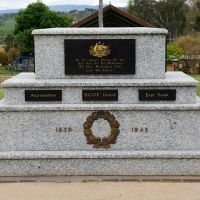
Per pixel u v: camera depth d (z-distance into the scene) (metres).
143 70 5.80
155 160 5.51
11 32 39.09
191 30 45.09
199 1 38.41
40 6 31.53
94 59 5.78
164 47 5.75
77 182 5.24
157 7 46.97
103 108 5.58
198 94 12.23
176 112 5.61
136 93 5.66
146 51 5.76
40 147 5.66
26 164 5.52
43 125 5.64
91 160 5.51
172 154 5.48
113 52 5.76
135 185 5.11
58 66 5.80
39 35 5.75
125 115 5.62
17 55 29.39
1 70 28.62
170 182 5.23
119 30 5.72
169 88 5.65
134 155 5.48
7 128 5.65
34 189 5.00
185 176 5.47
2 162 5.52
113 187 5.04
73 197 4.71
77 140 5.66
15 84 5.63
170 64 24.45
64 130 5.64
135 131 5.64
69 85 5.62
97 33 5.70
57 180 5.32
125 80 5.71
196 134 5.64
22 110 5.59
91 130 5.64
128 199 4.63
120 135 5.64
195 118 5.62
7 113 5.63
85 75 5.81
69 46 5.75
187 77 6.02
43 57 5.79
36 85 5.62
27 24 31.56
